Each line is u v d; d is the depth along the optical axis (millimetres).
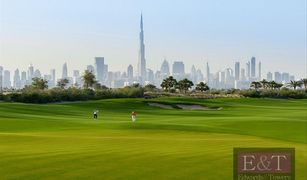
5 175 19359
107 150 26547
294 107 122312
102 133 42094
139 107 113250
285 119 63938
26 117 67688
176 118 72125
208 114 88812
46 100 125562
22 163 21875
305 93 197500
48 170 20375
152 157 24016
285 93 194875
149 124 52469
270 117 72625
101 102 117375
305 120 62344
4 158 23219
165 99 134875
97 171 20328
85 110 97750
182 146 29141
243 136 40875
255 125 54844
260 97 190250
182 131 45719
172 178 19312
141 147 28312
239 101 147500
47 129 47750
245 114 88250
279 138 41750
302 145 31859
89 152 25578
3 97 122125
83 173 19906
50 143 30469
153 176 19594
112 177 19281
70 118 69375
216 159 23625
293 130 49719
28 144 29719
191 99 140125
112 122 57938
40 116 72312
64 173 19844
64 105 108062
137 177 19344
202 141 32906
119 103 116375
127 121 61781
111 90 158875
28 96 123500
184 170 20812
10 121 56875
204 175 19984
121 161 22703
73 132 43281
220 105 122688
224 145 30078
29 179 18719
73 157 23703
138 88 164750
